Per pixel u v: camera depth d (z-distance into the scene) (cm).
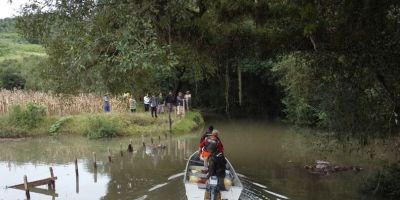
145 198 1650
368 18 1341
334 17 1462
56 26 1244
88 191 1806
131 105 3856
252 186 1759
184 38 1553
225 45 1627
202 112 5181
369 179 1762
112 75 1235
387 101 1585
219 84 5062
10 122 3547
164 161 2408
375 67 1474
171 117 3825
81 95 3894
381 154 2177
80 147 2970
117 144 3069
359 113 1606
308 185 1792
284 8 1521
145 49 1100
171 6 1325
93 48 1130
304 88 2047
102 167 2281
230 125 4225
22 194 1789
